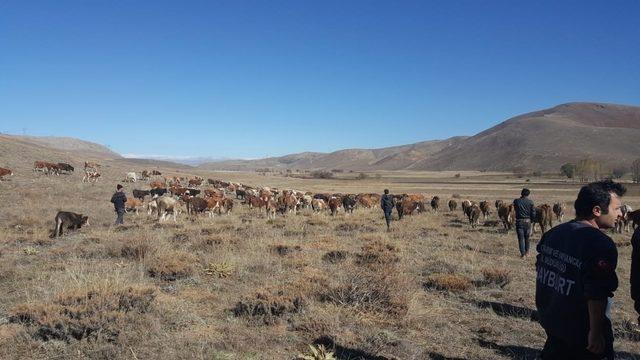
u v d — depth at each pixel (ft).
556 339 11.76
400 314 23.71
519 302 27.91
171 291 27.68
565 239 11.59
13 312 22.09
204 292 27.50
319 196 116.26
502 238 56.54
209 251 40.37
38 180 120.26
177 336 20.20
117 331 20.03
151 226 63.77
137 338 19.72
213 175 328.29
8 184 106.22
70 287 24.80
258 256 37.24
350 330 21.68
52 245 46.83
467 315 25.14
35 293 26.37
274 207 86.53
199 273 32.24
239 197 139.33
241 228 61.46
